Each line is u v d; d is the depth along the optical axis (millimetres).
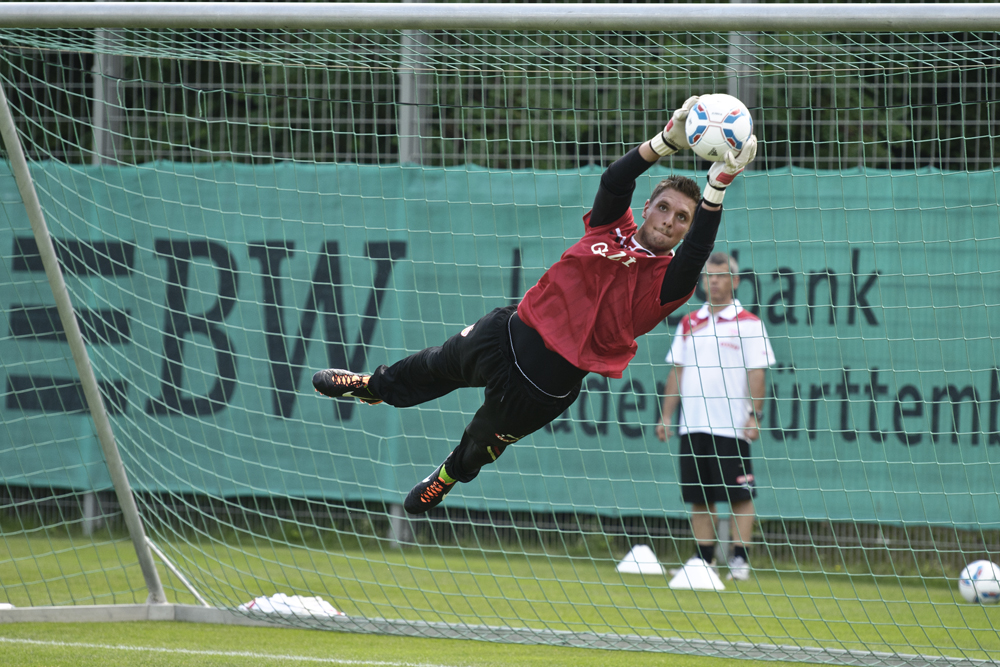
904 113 28484
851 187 26312
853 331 26328
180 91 32000
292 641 17375
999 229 25578
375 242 28656
